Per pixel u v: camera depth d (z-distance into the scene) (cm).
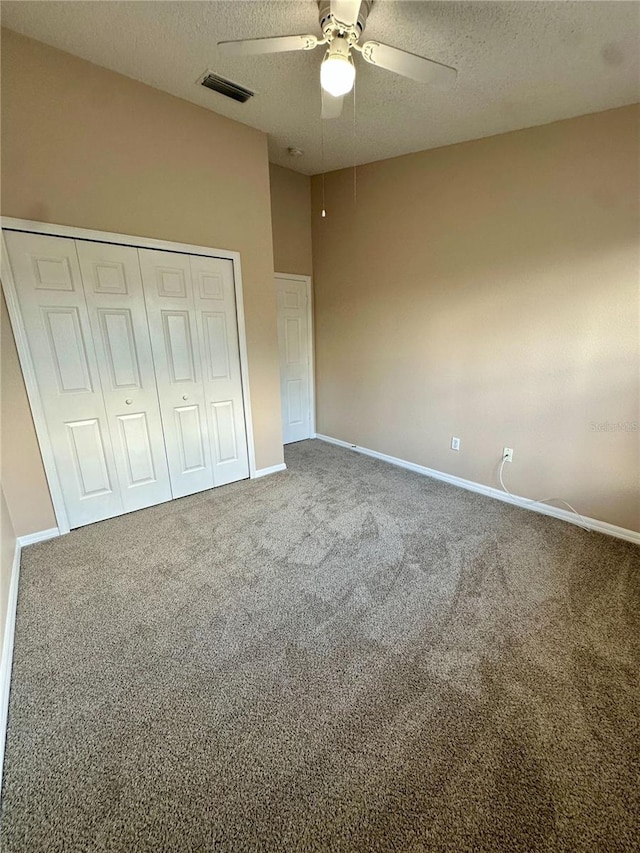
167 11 170
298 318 422
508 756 118
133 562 217
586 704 134
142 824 103
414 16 163
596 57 180
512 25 165
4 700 133
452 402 315
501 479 294
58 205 211
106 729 127
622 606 181
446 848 98
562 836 100
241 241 291
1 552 171
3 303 204
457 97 220
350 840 100
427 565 213
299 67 208
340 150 310
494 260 270
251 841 100
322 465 371
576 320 238
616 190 213
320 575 206
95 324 236
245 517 268
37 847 98
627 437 230
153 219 246
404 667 150
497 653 156
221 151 268
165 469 285
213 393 299
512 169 251
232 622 173
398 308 340
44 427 228
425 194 302
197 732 126
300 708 134
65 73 203
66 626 171
